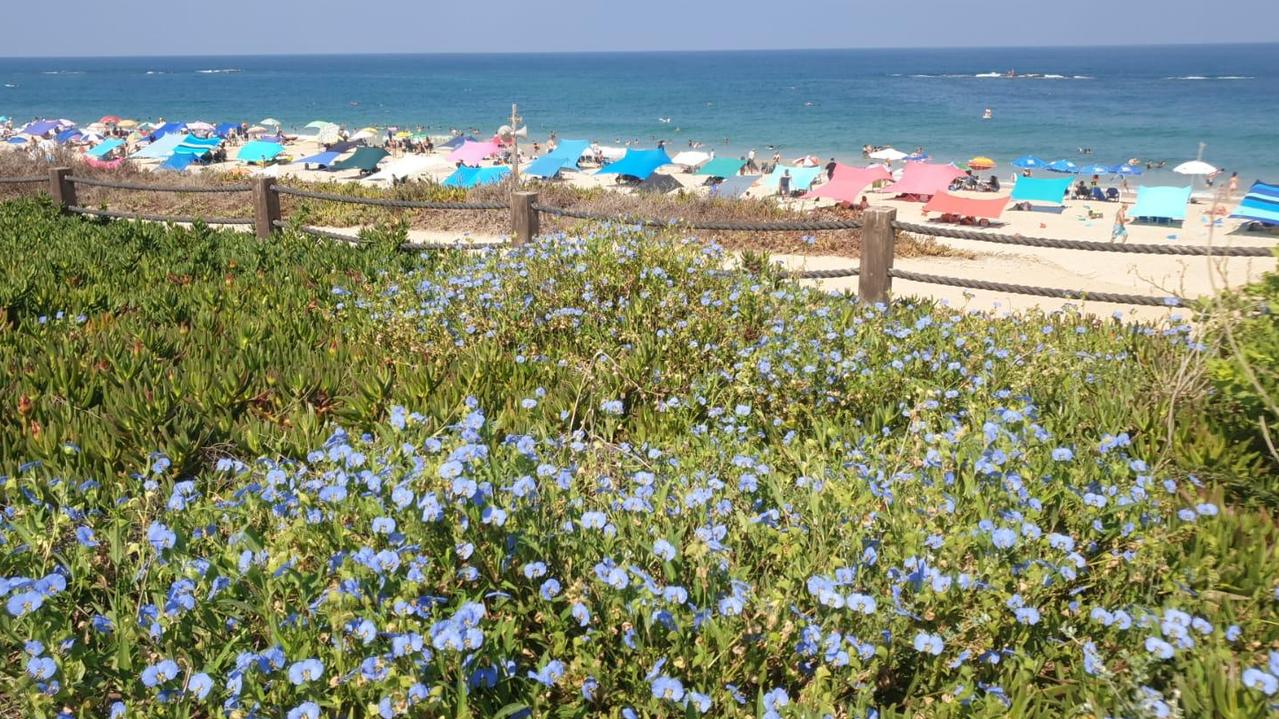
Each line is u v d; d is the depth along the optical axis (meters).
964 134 70.62
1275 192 28.45
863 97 116.69
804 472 3.59
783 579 2.70
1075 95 115.06
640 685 2.41
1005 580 2.78
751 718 2.37
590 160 55.03
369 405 4.77
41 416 4.53
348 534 2.83
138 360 5.21
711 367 5.22
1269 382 3.89
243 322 6.12
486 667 2.43
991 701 2.50
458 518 2.69
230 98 137.88
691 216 18.47
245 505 3.29
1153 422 4.37
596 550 2.84
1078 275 15.54
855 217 19.38
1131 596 3.05
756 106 104.75
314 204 18.89
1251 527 3.50
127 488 3.73
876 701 2.66
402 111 108.88
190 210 19.19
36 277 7.41
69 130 70.94
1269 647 2.80
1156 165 51.75
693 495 3.04
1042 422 4.33
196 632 2.62
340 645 2.34
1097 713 2.42
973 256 16.66
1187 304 5.97
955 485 3.40
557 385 5.11
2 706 2.44
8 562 2.92
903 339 5.27
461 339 5.70
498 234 16.56
